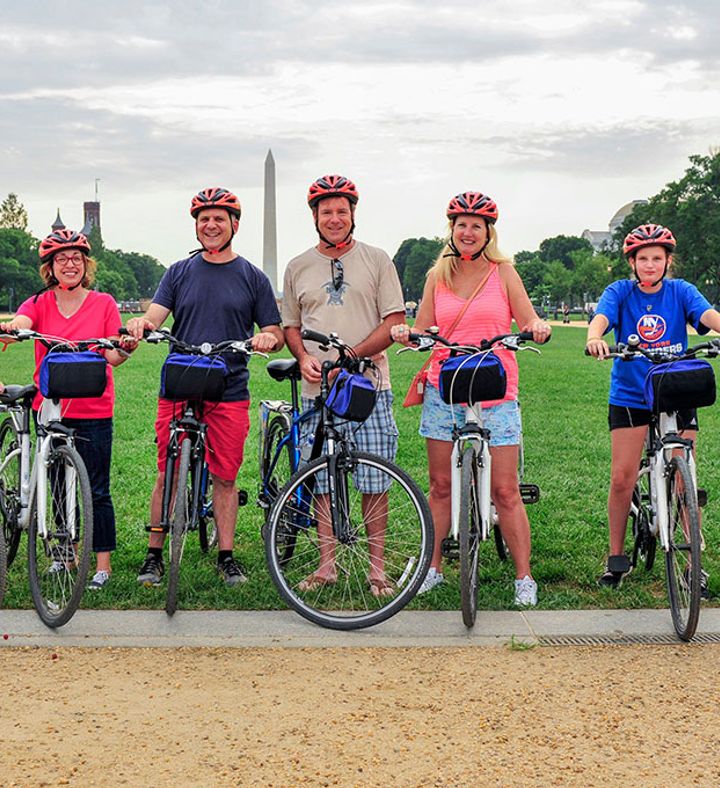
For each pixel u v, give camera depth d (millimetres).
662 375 4949
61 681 4277
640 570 5977
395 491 5820
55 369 5105
